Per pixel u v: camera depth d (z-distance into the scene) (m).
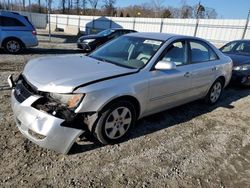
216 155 3.58
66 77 3.09
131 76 3.46
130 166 3.11
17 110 3.06
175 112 4.97
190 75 4.40
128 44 4.31
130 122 3.61
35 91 3.02
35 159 3.04
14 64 8.32
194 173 3.12
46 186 2.64
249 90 7.22
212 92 5.43
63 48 14.08
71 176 2.82
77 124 3.04
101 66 3.61
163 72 3.88
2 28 10.27
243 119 4.99
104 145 3.48
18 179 2.69
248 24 17.25
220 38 19.05
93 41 13.15
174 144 3.74
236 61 7.09
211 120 4.79
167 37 4.31
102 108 3.13
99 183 2.77
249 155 3.67
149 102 3.79
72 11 58.78
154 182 2.88
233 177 3.12
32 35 10.97
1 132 3.53
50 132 2.84
